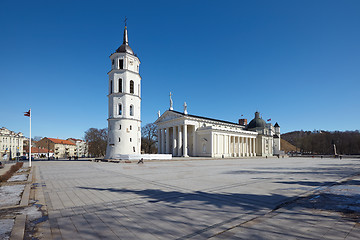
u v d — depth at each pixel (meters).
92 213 7.60
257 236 5.48
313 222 6.52
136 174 19.47
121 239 5.41
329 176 18.02
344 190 11.61
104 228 6.18
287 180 15.51
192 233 5.76
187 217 7.12
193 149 67.56
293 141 198.75
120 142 46.78
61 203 8.96
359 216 7.06
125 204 8.80
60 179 16.22
